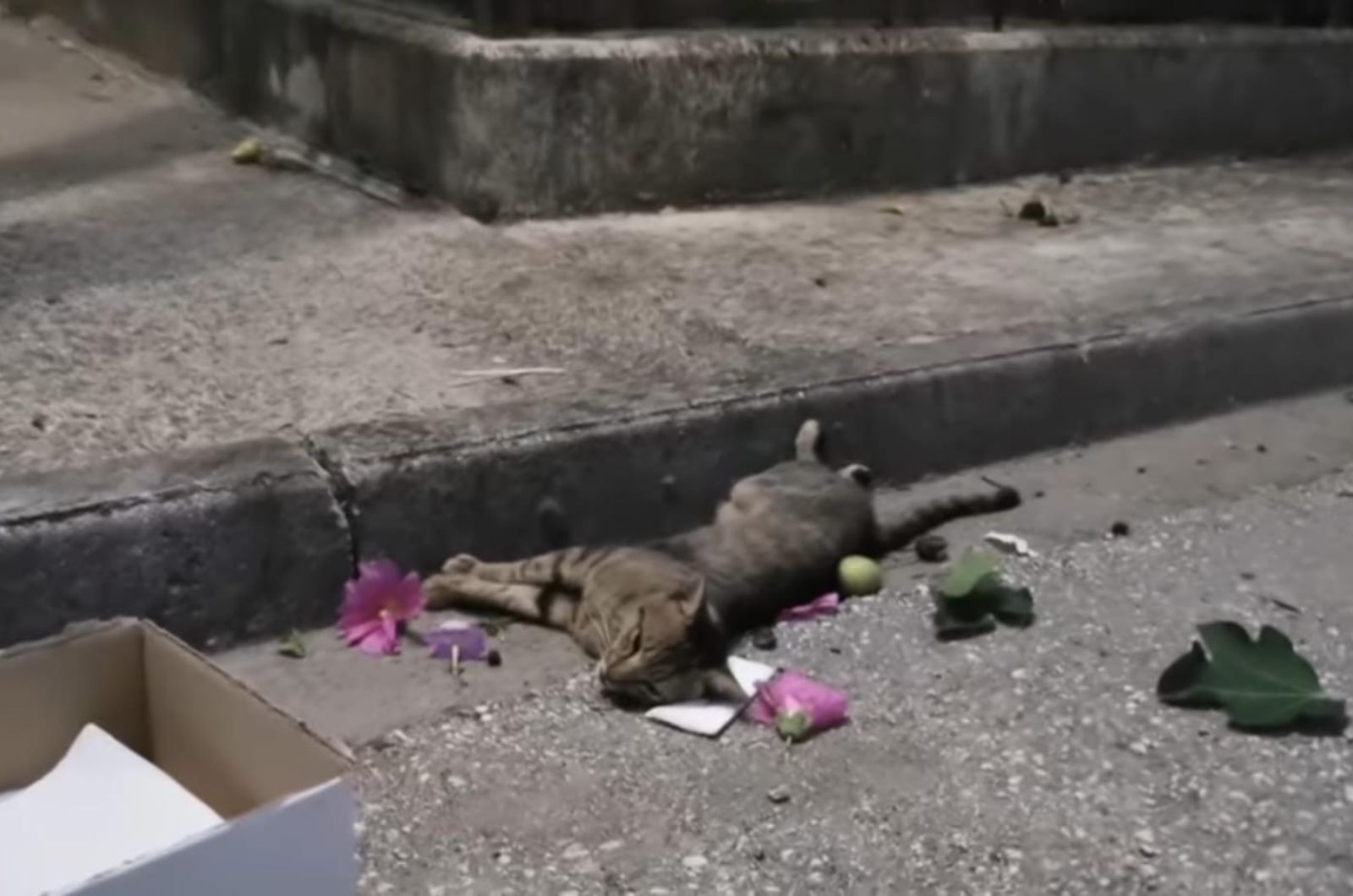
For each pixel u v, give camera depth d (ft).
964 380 11.80
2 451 10.14
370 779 9.01
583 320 12.16
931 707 9.61
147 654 7.42
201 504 9.81
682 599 9.57
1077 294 13.06
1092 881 8.60
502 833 8.75
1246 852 8.77
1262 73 17.15
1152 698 9.68
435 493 10.36
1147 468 12.06
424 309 12.21
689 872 8.57
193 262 12.91
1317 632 10.28
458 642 9.89
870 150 15.19
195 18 16.98
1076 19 16.34
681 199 14.51
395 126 14.48
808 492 10.73
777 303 12.60
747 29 14.79
